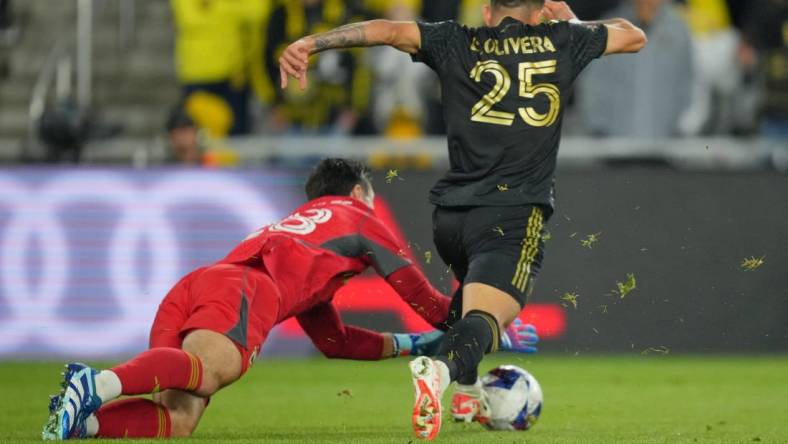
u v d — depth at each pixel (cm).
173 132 4253
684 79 4419
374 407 2575
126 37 5541
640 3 4403
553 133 1798
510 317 1702
